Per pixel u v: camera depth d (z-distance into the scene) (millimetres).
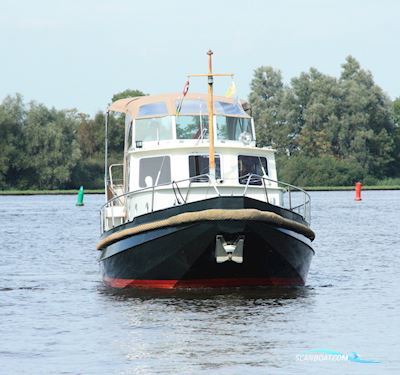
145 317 55219
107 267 67938
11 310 59250
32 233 129000
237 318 54594
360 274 77188
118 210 67438
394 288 68000
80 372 42875
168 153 64250
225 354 45750
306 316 55500
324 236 118312
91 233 128875
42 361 44906
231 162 64438
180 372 42656
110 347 47562
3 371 43125
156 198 63031
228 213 58312
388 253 95438
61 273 80688
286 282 65062
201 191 62500
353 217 158875
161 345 47750
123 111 71812
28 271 82438
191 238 59344
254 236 59594
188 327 52062
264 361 44375
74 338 49906
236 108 68125
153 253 61500
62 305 60875
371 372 42594
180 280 62875
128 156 67312
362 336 49844
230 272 62188
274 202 65188
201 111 67062
